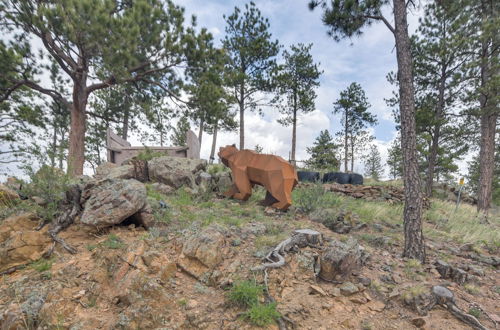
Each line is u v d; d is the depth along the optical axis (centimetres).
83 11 950
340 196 1084
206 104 1326
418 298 390
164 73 1381
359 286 420
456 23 1333
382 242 611
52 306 322
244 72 2053
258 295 366
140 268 393
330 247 462
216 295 371
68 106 1296
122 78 1145
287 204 719
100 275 383
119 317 322
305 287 404
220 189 897
